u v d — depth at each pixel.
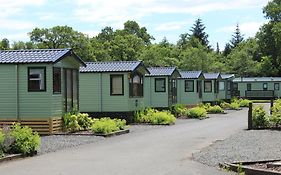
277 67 82.81
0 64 21.47
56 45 69.31
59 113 21.89
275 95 71.81
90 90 29.36
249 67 81.31
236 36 125.19
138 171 11.66
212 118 34.19
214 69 75.94
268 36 81.75
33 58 21.41
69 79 23.20
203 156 13.97
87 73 29.31
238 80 73.19
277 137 19.36
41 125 21.17
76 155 14.63
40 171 11.74
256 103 57.72
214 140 18.88
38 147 15.34
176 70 38.31
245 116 36.34
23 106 21.38
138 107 30.55
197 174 11.26
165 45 97.12
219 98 52.41
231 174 11.24
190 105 42.38
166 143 17.89
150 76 36.41
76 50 69.06
